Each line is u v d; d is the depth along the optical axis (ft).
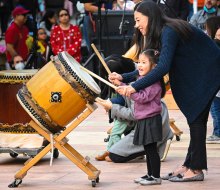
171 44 37.91
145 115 38.63
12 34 81.71
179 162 45.96
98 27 71.46
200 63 39.01
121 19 76.64
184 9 73.51
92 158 47.70
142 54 38.88
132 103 45.39
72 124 38.91
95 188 39.01
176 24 38.27
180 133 53.93
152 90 38.58
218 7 73.61
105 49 77.20
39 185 39.91
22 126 45.44
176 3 72.43
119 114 45.47
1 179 41.78
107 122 63.05
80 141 54.03
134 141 39.19
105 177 41.88
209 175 41.98
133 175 42.32
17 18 82.07
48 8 102.58
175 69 39.19
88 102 38.47
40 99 38.29
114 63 45.70
